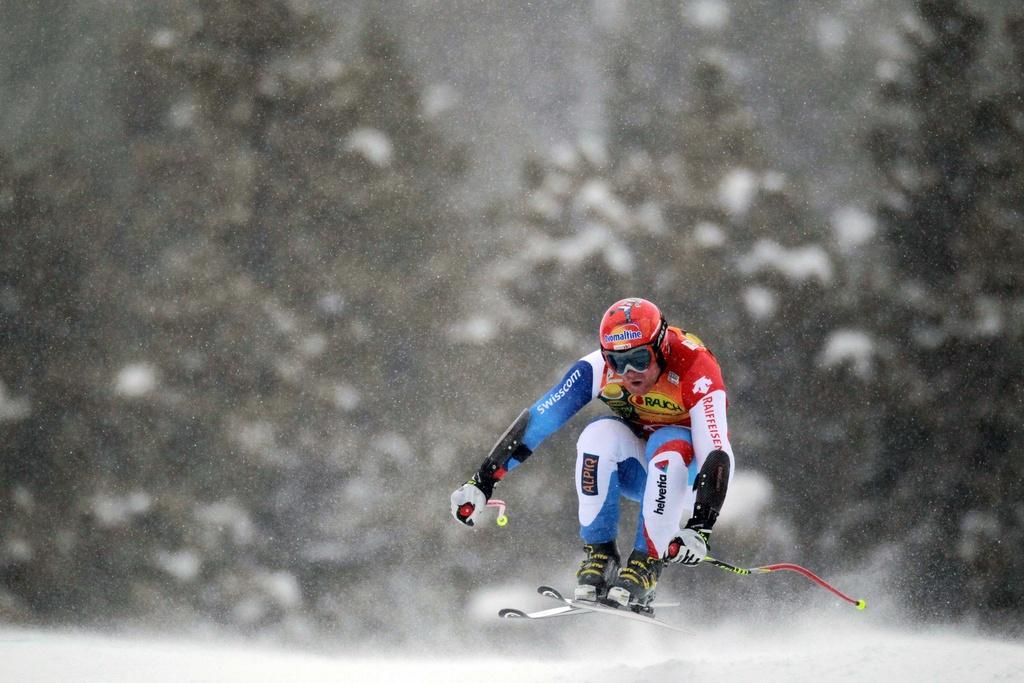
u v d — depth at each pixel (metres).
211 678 16.86
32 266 60.50
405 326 58.50
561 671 15.42
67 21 66.69
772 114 66.94
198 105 63.84
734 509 52.75
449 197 62.47
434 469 54.72
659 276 60.12
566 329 58.12
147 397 56.19
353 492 54.03
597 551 14.63
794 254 61.12
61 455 55.28
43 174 62.59
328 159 62.78
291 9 66.81
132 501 53.91
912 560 54.62
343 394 56.75
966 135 66.62
